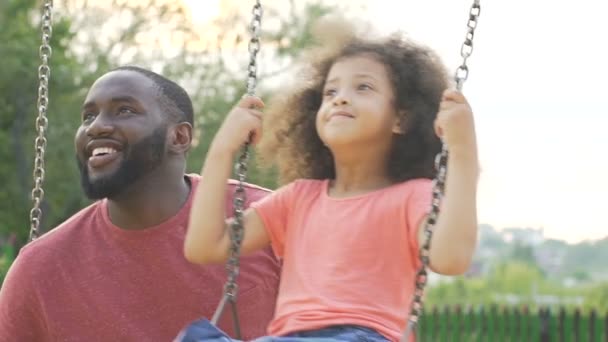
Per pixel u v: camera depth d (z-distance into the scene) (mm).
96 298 5316
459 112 3975
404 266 4090
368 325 3943
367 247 4066
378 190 4180
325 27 4465
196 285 5301
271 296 5488
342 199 4188
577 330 13812
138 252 5316
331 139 4141
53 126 23141
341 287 4020
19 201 24703
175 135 5367
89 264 5352
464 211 3906
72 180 23500
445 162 4000
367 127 4145
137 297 5301
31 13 24469
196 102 21734
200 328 3945
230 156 4277
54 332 5359
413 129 4285
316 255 4137
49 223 24266
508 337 14703
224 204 4270
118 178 5168
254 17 4457
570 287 38438
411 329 3859
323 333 3945
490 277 39844
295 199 4312
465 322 15539
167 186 5328
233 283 4211
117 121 5199
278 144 4633
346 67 4250
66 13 23797
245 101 4371
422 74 4305
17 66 23047
